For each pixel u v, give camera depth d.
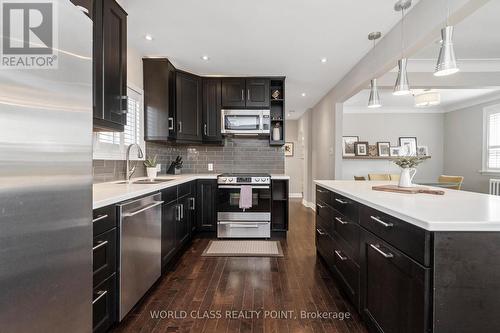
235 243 3.44
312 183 6.11
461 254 1.04
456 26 2.62
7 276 0.78
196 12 2.27
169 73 3.38
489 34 2.80
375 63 2.91
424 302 1.06
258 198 3.61
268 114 3.88
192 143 3.92
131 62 3.00
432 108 6.39
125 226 1.68
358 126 6.68
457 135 6.12
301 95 5.06
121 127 2.10
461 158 6.00
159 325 1.72
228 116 3.87
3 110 0.76
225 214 3.61
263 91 3.91
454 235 1.04
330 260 2.46
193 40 2.80
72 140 1.01
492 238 1.04
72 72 1.02
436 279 1.04
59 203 0.95
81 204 1.06
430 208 1.31
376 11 2.25
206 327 1.70
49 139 0.91
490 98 5.25
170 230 2.60
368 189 2.13
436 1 1.92
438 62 1.67
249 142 4.24
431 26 1.97
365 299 1.67
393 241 1.31
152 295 2.10
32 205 0.84
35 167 0.85
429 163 6.59
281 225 3.77
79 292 1.07
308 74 3.86
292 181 7.87
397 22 2.43
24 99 0.82
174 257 2.88
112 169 2.64
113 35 1.96
